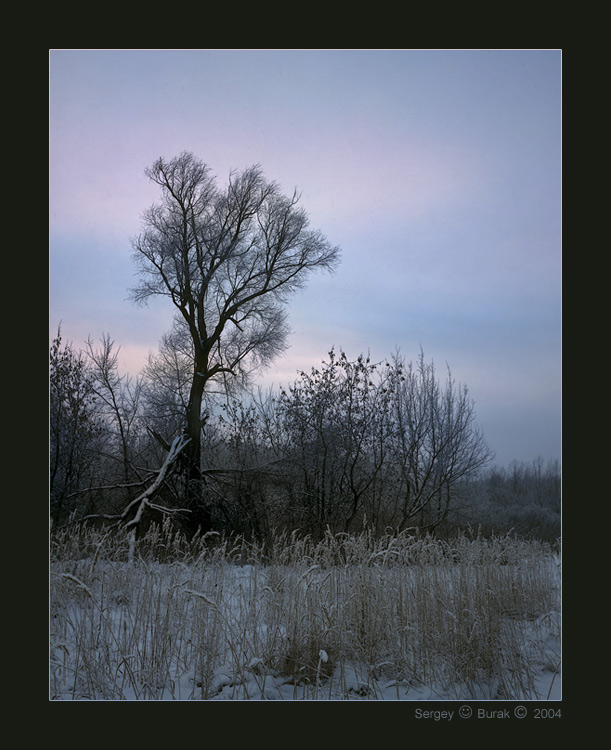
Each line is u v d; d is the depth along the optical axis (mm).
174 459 17578
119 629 7691
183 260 20062
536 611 9320
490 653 7195
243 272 20719
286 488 18656
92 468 19109
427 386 19938
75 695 6613
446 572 8859
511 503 21703
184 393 20156
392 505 19203
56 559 10656
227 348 20781
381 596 7875
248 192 20594
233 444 19609
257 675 7016
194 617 7660
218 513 18203
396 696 6801
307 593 7516
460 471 19609
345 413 19453
